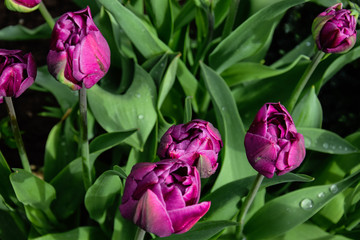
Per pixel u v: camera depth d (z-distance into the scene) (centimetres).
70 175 101
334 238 100
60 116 127
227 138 98
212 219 94
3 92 84
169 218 74
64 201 102
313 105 105
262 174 83
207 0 103
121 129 101
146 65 107
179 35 115
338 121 129
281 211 96
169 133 83
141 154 102
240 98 112
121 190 98
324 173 106
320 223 104
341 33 89
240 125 98
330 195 95
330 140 102
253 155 82
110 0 99
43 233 102
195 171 77
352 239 100
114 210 100
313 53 115
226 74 111
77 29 80
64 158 108
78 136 105
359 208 101
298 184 111
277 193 110
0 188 99
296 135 81
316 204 95
